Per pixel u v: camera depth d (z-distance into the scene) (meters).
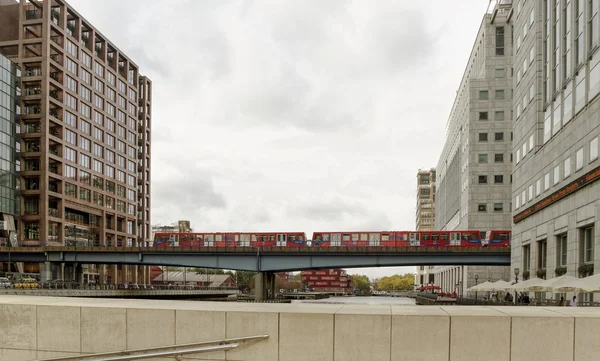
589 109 33.06
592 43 32.97
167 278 170.62
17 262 83.88
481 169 84.81
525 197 48.78
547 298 42.44
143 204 132.38
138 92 129.88
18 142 91.38
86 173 102.12
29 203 91.38
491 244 60.16
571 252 36.09
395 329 6.85
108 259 71.25
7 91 88.62
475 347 6.70
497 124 84.94
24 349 7.95
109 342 7.63
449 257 60.88
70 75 97.25
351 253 62.28
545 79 43.38
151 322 7.50
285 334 7.11
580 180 34.28
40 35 95.81
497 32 86.06
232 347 7.16
